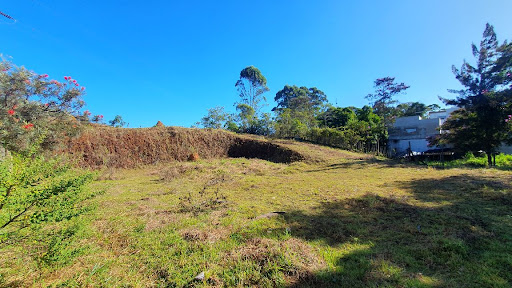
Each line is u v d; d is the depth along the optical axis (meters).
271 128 22.20
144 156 15.64
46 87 8.00
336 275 2.42
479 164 10.77
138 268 2.65
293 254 2.71
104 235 3.55
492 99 10.45
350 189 6.48
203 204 5.42
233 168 11.63
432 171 8.99
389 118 24.28
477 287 2.20
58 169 2.47
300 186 7.20
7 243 2.11
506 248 2.88
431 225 3.71
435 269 2.52
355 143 18.91
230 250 2.98
